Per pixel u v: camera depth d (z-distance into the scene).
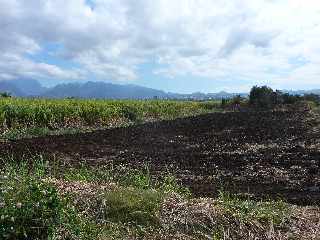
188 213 8.31
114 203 8.37
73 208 7.54
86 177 10.60
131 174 12.00
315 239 8.06
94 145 18.67
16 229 6.20
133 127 27.19
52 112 25.70
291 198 10.78
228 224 8.20
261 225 8.30
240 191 11.44
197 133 24.58
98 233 7.44
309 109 44.88
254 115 38.78
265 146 19.55
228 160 15.84
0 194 6.70
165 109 39.12
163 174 13.19
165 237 7.70
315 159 16.16
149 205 8.42
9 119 23.27
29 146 17.14
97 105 29.86
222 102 53.72
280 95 53.75
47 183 7.84
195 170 14.02
